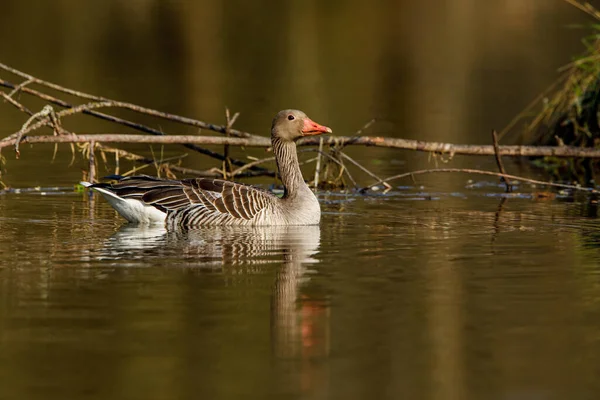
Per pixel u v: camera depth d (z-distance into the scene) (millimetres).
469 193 20125
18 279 12055
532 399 8516
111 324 10320
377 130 27312
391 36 43781
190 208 15742
